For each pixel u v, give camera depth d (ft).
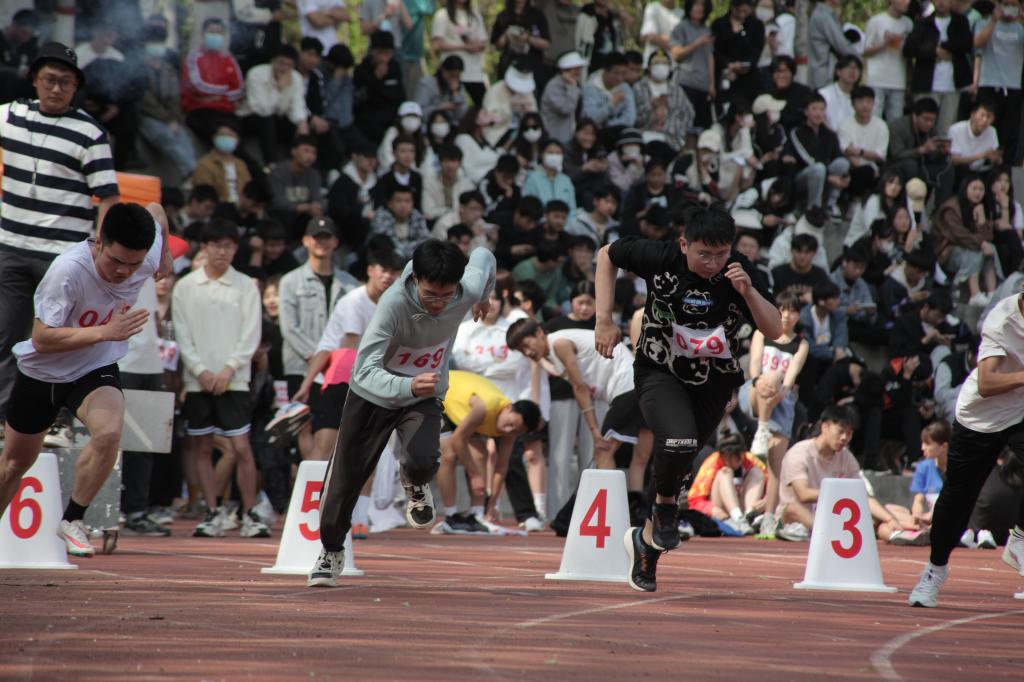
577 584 65.77
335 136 144.25
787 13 179.73
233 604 52.08
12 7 125.18
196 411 96.73
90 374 61.77
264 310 114.52
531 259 139.33
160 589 57.52
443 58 160.97
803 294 140.36
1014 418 58.85
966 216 168.04
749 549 100.17
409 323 54.90
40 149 76.33
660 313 55.83
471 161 153.17
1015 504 112.47
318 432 94.38
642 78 170.71
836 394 139.23
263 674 35.88
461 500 124.57
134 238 57.77
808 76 178.81
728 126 167.12
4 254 76.13
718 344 54.85
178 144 132.77
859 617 56.24
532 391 115.55
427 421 55.26
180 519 117.60
